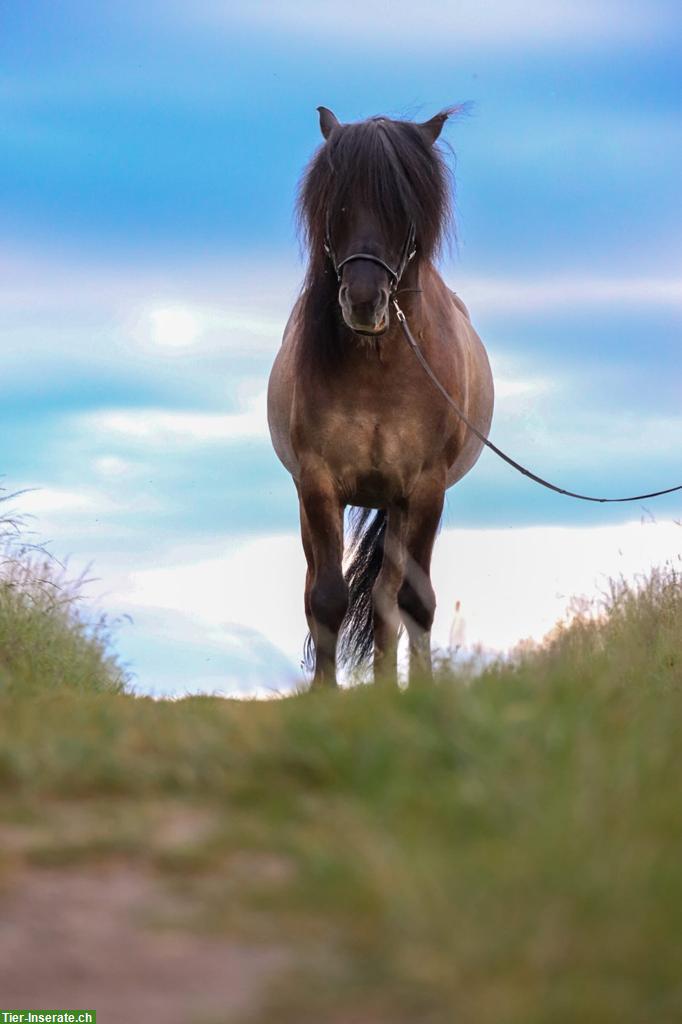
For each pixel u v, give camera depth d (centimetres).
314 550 1392
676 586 1585
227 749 739
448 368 1402
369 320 1261
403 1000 444
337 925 507
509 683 780
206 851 591
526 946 456
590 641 1144
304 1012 439
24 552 1661
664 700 865
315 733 723
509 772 636
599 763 618
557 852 521
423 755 672
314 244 1343
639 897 489
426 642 1368
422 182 1321
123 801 691
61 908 536
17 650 1438
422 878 511
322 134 1438
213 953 492
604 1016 422
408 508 1406
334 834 591
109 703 1000
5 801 687
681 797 600
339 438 1368
